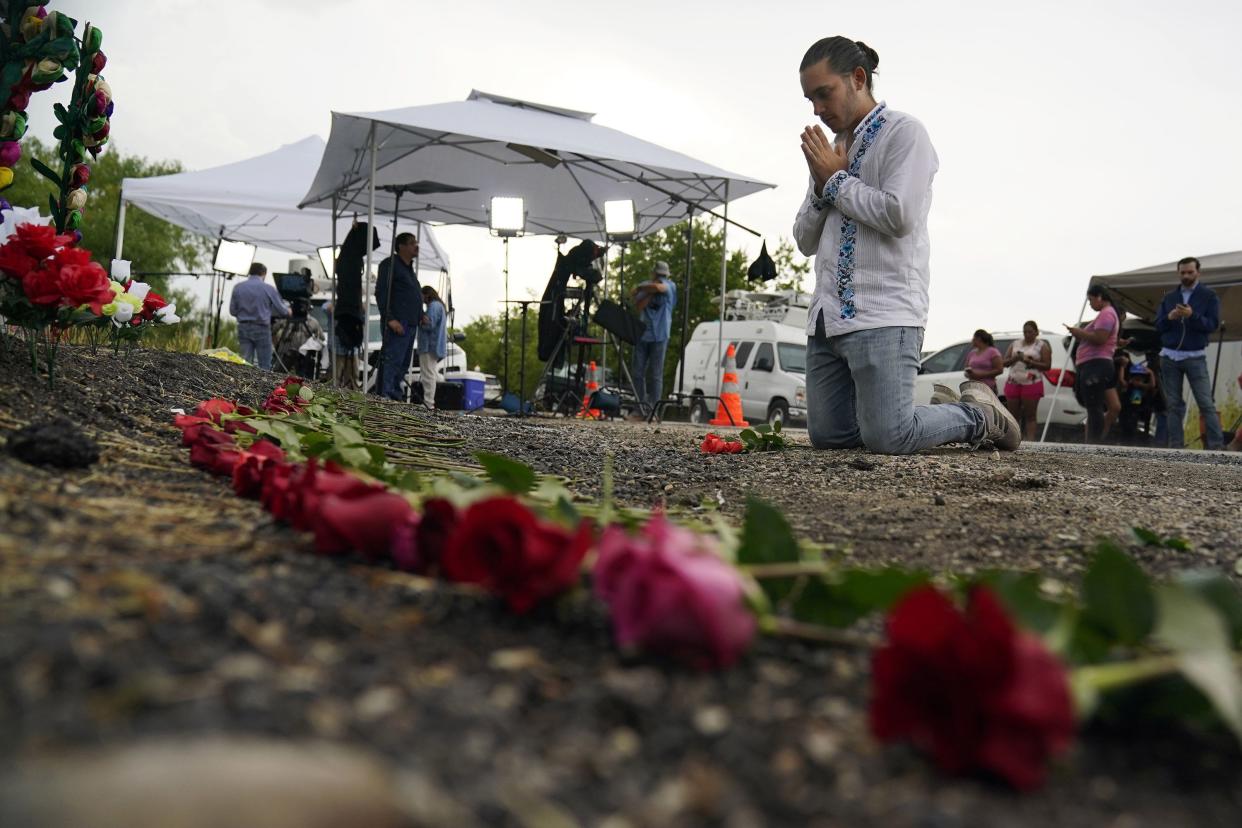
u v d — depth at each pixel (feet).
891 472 12.69
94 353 13.50
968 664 2.45
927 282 15.55
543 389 41.11
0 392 8.02
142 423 9.04
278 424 8.39
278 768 1.88
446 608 3.63
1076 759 2.91
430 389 36.96
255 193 42.45
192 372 16.22
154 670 2.58
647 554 3.05
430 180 35.22
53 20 10.04
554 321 38.14
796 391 53.01
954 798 2.52
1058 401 42.78
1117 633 3.37
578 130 32.48
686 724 2.78
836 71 15.72
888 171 15.17
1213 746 3.10
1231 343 47.67
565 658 3.20
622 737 2.67
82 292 8.50
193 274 48.85
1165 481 13.82
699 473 12.37
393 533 4.05
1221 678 2.82
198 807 1.73
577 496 8.43
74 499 5.02
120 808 1.69
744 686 3.10
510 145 30.76
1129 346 42.55
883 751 2.75
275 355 41.52
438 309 36.96
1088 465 15.94
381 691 2.71
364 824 1.86
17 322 8.61
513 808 2.20
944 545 7.14
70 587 3.26
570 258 37.65
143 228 98.58
